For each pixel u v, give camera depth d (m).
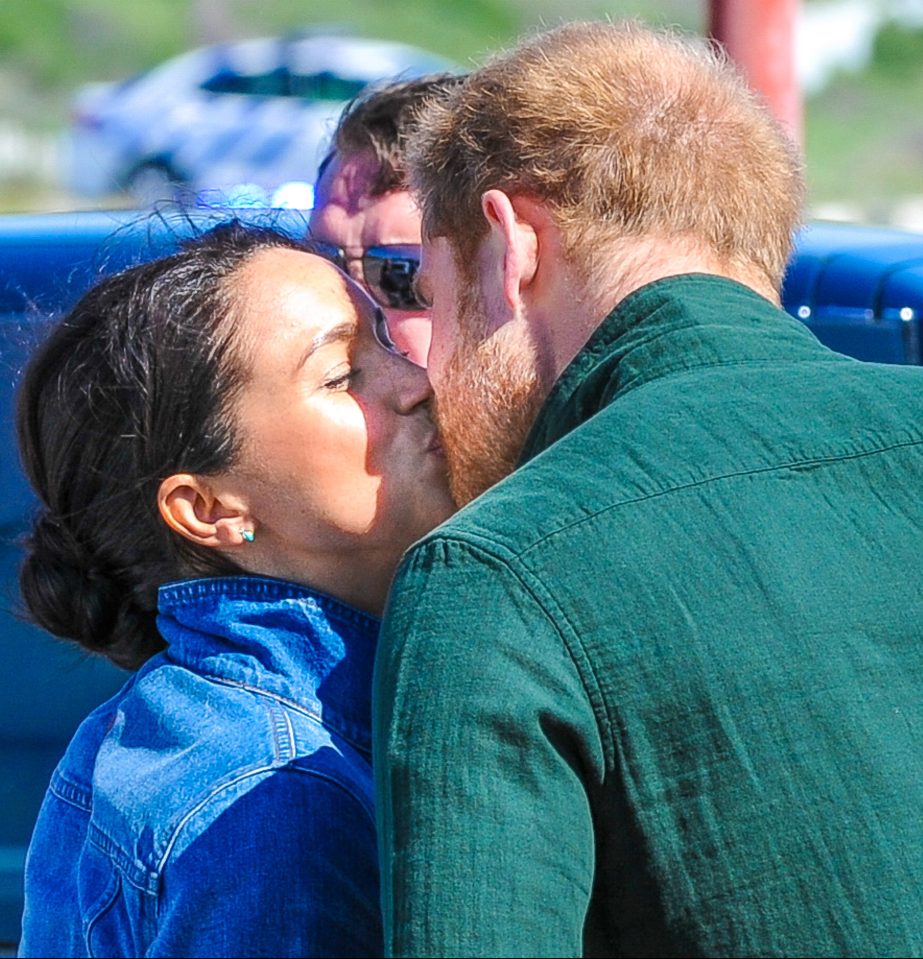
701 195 5.53
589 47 5.81
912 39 88.44
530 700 4.40
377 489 5.77
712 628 4.58
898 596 4.83
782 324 5.50
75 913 5.57
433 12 80.19
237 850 5.07
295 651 5.71
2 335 8.38
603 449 4.89
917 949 4.52
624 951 4.68
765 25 13.90
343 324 5.77
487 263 5.78
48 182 59.09
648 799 4.52
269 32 77.69
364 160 8.70
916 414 5.21
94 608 6.15
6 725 8.97
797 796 4.53
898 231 10.43
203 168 48.72
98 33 75.69
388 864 4.43
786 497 4.87
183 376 5.61
